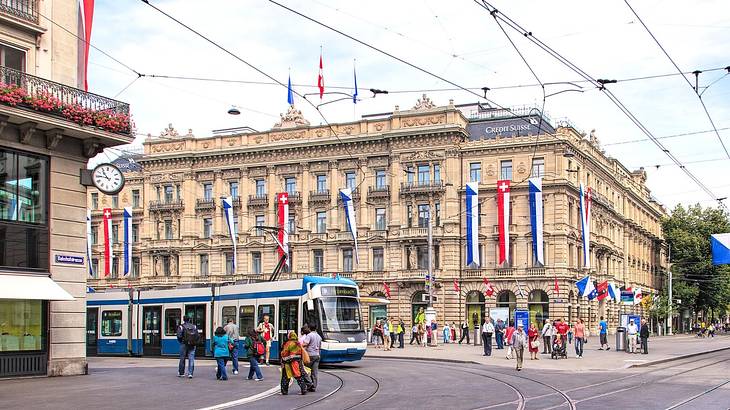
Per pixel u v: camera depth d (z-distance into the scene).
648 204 116.94
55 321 27.98
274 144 81.56
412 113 76.25
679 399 20.77
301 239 80.06
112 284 89.75
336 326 33.41
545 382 26.50
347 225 78.38
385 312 75.94
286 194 73.12
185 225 85.62
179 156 85.94
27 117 26.06
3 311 26.45
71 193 28.70
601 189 87.31
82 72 29.77
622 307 92.62
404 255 75.88
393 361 39.59
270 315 35.75
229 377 28.05
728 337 93.56
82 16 29.91
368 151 78.06
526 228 73.06
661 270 125.38
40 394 22.17
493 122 77.12
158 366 33.94
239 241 83.06
